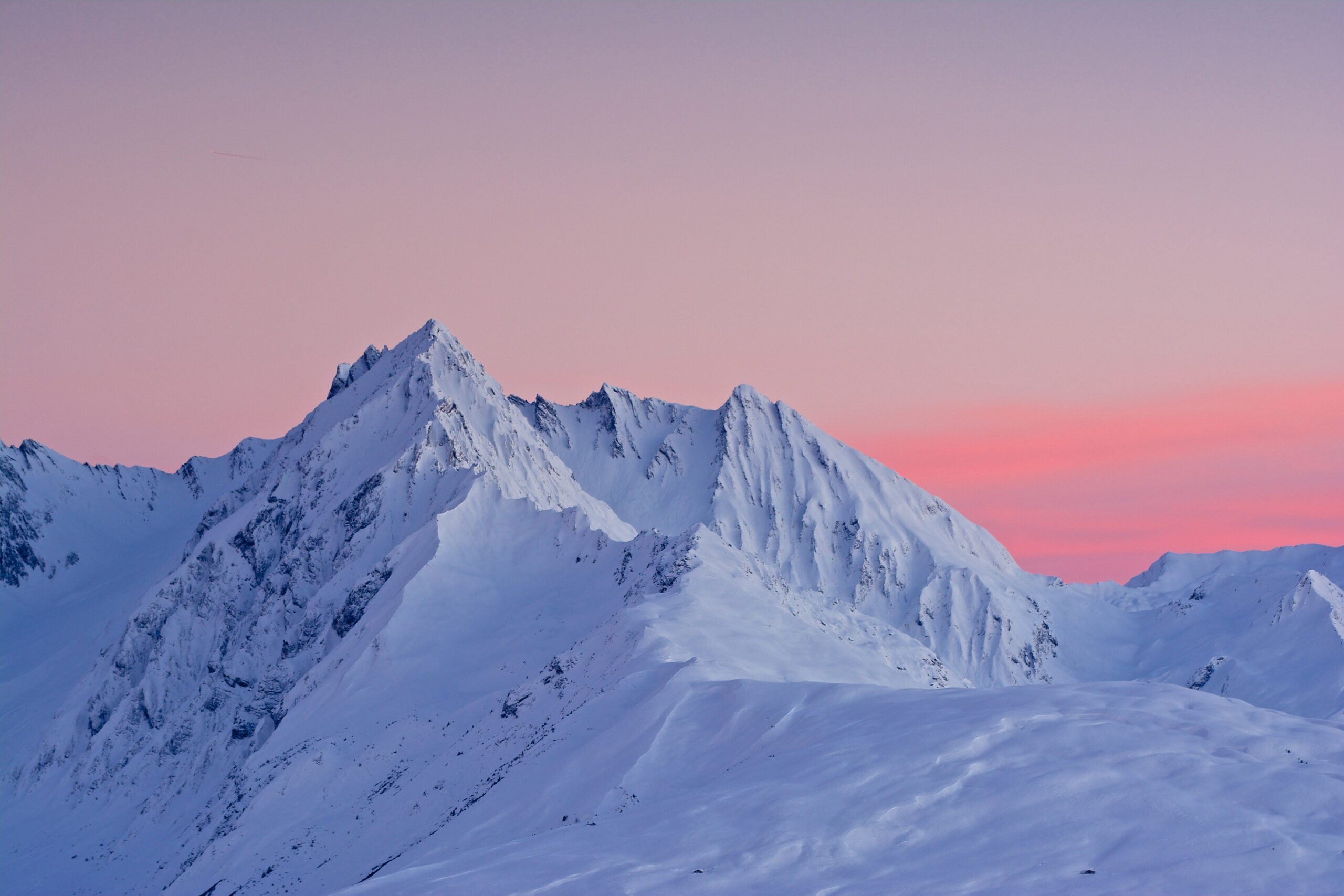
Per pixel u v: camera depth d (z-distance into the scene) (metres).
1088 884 43.81
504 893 48.94
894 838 49.72
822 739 64.00
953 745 56.84
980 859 46.94
